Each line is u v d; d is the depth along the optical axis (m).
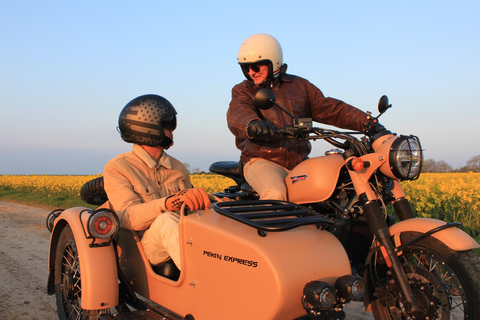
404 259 2.76
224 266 2.31
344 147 3.19
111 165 3.36
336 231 2.84
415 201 9.16
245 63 3.66
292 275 2.12
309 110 3.94
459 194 8.24
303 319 2.24
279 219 2.40
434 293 2.51
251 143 3.67
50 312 4.14
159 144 3.45
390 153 2.67
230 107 3.68
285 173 3.56
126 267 3.29
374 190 2.82
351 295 2.21
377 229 2.64
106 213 2.93
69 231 3.39
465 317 2.39
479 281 2.33
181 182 3.71
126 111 3.43
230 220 2.42
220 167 4.26
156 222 2.90
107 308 2.90
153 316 2.76
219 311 2.34
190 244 2.54
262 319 2.11
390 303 2.70
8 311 4.16
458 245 2.40
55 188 19.70
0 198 18.88
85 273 2.91
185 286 2.60
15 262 6.18
